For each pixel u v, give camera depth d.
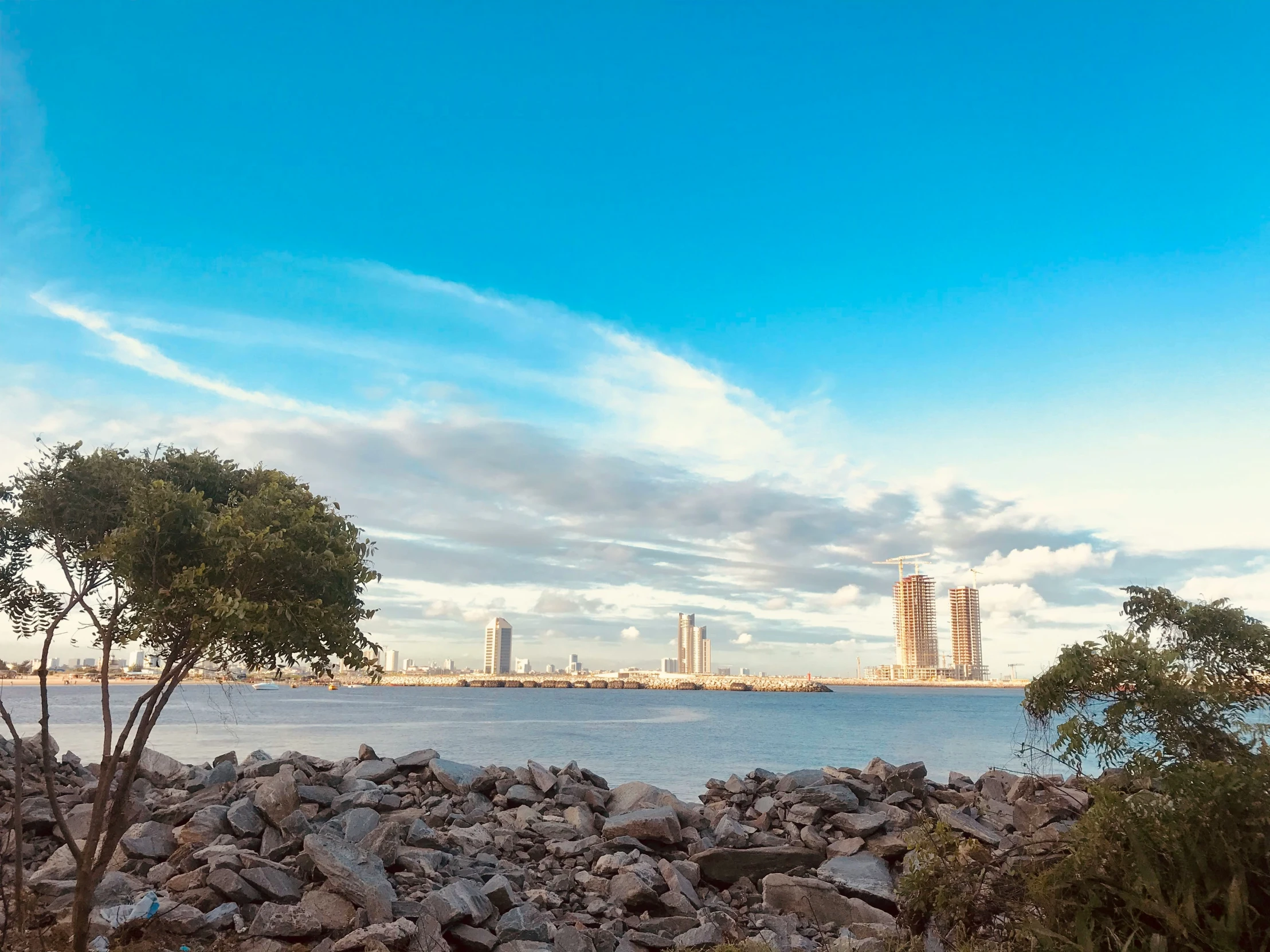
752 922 12.52
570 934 11.05
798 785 18.16
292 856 12.80
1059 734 7.55
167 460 9.24
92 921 9.95
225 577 8.02
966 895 7.98
